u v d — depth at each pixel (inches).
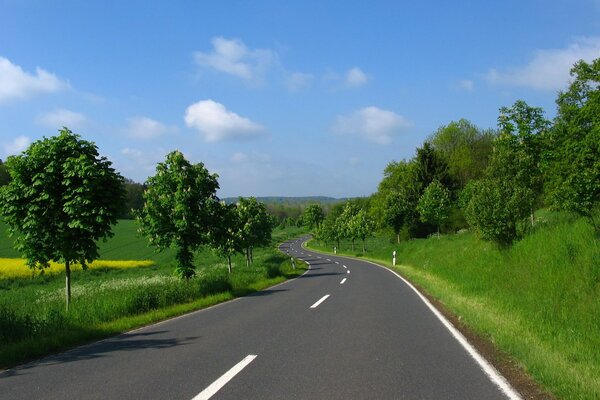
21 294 845.2
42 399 205.8
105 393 212.4
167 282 722.8
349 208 2979.8
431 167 2223.2
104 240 502.3
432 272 920.3
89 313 451.2
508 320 363.9
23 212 479.5
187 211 696.4
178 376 238.8
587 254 454.9
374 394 204.4
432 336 335.9
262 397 202.5
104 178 482.3
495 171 848.3
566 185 529.0
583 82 612.4
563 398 190.5
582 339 282.5
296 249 3449.8
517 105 852.6
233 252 1091.9
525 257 599.2
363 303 534.9
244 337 345.7
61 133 487.8
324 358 273.3
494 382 219.9
